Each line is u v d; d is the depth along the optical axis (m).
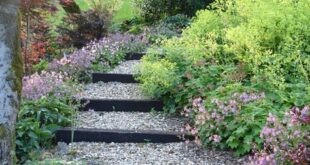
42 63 10.52
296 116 4.76
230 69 7.01
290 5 7.61
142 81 7.80
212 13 8.70
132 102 7.16
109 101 7.18
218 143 5.73
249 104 5.86
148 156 5.74
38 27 11.49
